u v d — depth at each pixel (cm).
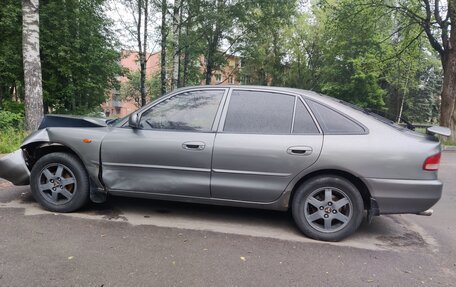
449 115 1714
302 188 392
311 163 380
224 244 372
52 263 311
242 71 2928
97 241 363
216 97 421
